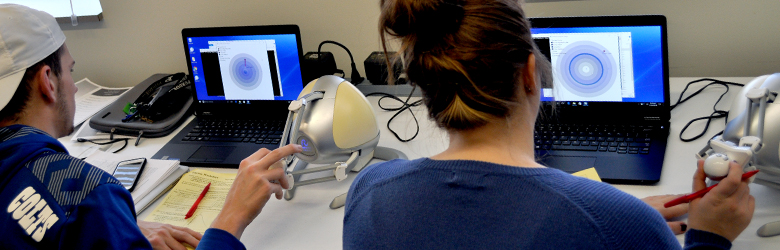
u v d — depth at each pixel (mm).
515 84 506
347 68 1589
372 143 1047
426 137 1203
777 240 780
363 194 542
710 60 1375
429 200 482
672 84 1350
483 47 483
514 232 445
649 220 457
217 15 1578
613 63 1115
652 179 945
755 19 1287
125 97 1493
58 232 611
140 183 1087
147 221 972
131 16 1626
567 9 1378
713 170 649
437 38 496
